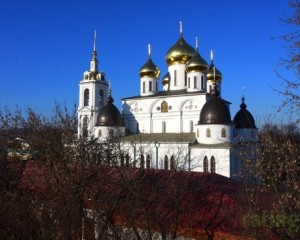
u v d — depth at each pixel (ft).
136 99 235.40
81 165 61.05
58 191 57.52
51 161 60.70
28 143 70.74
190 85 229.45
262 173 64.03
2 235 58.03
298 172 62.34
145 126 231.30
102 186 61.93
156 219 63.52
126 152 80.53
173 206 67.72
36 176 64.59
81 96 253.65
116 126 210.38
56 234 56.18
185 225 68.08
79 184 57.98
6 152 75.51
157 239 67.05
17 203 59.41
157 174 80.02
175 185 71.26
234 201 76.43
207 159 183.01
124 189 61.82
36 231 58.03
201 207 74.28
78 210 56.85
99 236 56.59
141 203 62.69
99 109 236.84
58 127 69.31
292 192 60.18
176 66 246.47
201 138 190.70
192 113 215.31
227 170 175.42
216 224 69.05
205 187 83.20
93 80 250.78
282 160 63.05
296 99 55.62
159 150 196.75
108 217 58.29
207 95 212.02
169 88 249.96
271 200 74.02
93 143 67.26
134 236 63.05
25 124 75.51
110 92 226.58
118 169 62.59
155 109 229.25
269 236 60.59
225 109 191.11
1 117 76.84
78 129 82.48
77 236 57.52
